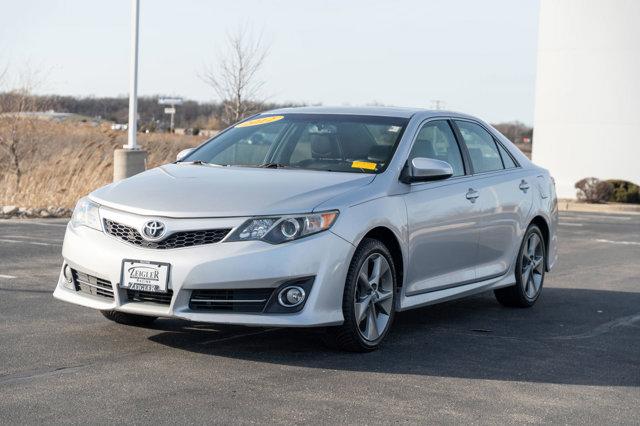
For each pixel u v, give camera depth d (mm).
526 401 5492
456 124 8070
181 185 6504
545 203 9031
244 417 4926
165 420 4828
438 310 8516
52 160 20016
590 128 33000
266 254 5930
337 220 6203
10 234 13234
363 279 6438
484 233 7938
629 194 30938
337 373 5930
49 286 8914
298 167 7070
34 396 5176
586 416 5242
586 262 12844
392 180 6848
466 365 6324
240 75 31094
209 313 5957
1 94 21984
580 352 6918
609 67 32562
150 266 5996
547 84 33906
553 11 33625
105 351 6297
